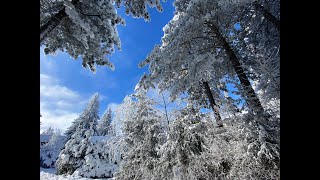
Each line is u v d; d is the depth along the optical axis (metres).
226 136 8.38
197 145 9.38
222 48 11.01
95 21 9.62
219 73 11.78
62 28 9.52
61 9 8.46
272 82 7.59
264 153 6.32
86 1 8.94
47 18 8.78
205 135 9.38
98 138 29.56
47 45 9.94
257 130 6.83
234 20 10.35
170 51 10.67
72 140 27.67
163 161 10.55
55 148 40.69
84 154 26.06
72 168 25.67
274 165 6.29
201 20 9.92
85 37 8.97
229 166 7.79
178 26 10.66
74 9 8.00
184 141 9.38
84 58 10.76
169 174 10.24
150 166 11.98
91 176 23.56
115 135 17.92
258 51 9.34
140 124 14.12
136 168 13.17
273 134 6.60
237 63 9.81
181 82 10.74
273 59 7.71
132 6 10.81
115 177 14.78
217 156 8.07
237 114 8.12
